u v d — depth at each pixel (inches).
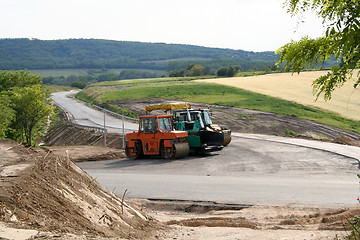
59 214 264.1
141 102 3048.7
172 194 571.8
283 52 187.8
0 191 258.4
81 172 386.0
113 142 1552.7
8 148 474.3
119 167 911.0
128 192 595.2
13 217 234.4
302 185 609.6
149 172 812.0
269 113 2338.8
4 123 1542.8
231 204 497.7
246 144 1207.6
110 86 4402.1
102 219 295.9
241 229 362.9
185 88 3491.6
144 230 323.0
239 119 2202.3
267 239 311.4
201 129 1033.5
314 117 2229.3
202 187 617.6
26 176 296.0
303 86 3211.1
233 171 787.4
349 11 162.1
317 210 449.7
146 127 1021.2
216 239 315.6
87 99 3853.3
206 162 912.3
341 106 2466.8
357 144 1232.2
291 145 1141.1
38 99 1724.9
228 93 3100.4
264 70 5639.8
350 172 737.6
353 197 511.2
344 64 176.9
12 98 1704.0
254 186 613.0
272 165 841.5
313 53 181.0
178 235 330.0
